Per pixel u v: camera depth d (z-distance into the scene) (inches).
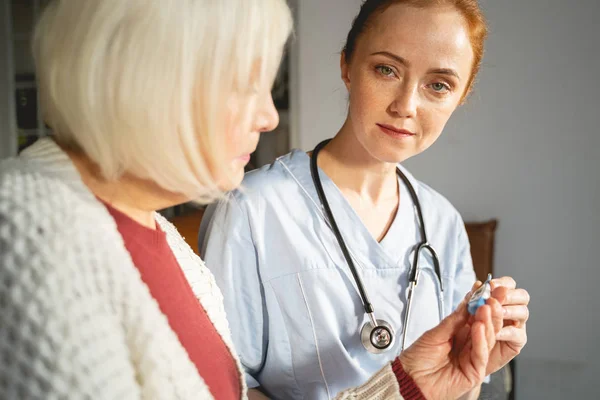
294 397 35.4
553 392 92.4
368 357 34.9
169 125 18.6
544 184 89.7
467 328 29.5
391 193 37.8
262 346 35.8
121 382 16.9
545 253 91.0
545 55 86.9
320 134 96.7
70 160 19.7
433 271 37.3
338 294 34.4
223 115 19.6
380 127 31.8
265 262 34.5
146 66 17.8
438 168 93.4
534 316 92.6
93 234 18.1
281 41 20.7
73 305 16.3
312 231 35.0
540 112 88.3
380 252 35.6
